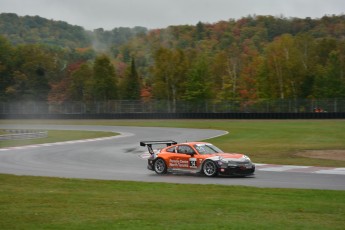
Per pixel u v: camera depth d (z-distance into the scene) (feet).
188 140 169.37
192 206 49.75
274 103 313.73
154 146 151.53
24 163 105.91
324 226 39.37
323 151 126.62
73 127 267.39
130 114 340.80
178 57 427.74
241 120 298.76
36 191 63.21
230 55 495.82
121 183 71.87
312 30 647.56
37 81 467.11
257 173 85.40
